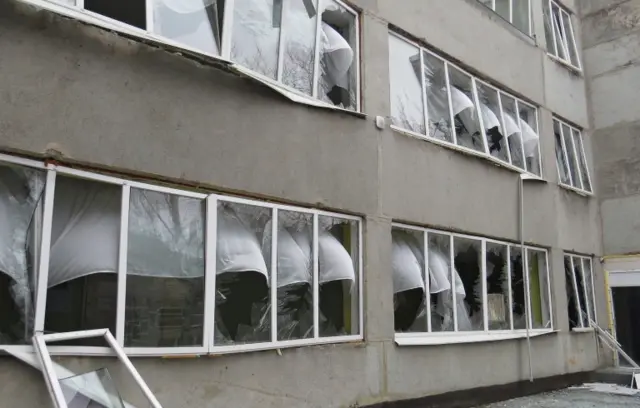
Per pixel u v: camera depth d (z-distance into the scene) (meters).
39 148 3.63
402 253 6.39
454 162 7.25
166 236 4.23
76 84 3.84
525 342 8.05
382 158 6.19
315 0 5.82
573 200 9.94
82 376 3.48
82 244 3.81
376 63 6.38
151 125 4.21
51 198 3.67
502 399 7.37
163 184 4.26
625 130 10.54
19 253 3.54
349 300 5.67
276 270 4.91
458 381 6.68
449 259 7.00
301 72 5.54
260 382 4.60
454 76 7.76
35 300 3.50
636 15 10.64
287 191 5.11
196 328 4.27
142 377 3.88
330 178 5.55
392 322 5.94
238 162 4.75
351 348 5.45
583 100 10.95
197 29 4.58
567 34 11.09
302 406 4.89
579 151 10.71
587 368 9.44
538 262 9.03
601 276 10.38
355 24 6.34
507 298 7.89
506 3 9.30
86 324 3.73
